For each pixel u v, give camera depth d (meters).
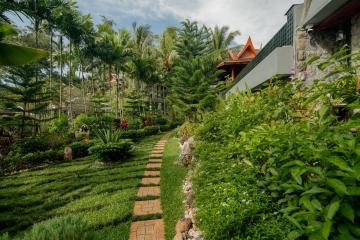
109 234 3.29
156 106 28.39
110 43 17.06
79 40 13.92
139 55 23.28
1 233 3.51
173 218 3.65
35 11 10.58
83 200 4.63
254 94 4.73
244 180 2.26
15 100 10.43
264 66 5.89
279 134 1.73
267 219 1.70
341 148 1.07
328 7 3.60
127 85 30.39
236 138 3.32
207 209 2.08
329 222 0.92
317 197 1.09
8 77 10.18
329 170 1.13
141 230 3.43
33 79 11.82
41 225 2.25
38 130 12.16
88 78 29.52
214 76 15.67
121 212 3.93
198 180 3.09
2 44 2.44
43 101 11.12
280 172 1.59
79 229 2.29
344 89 1.41
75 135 12.01
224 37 23.86
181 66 16.78
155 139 14.72
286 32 5.64
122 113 21.36
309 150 1.25
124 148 8.18
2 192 5.18
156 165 7.41
